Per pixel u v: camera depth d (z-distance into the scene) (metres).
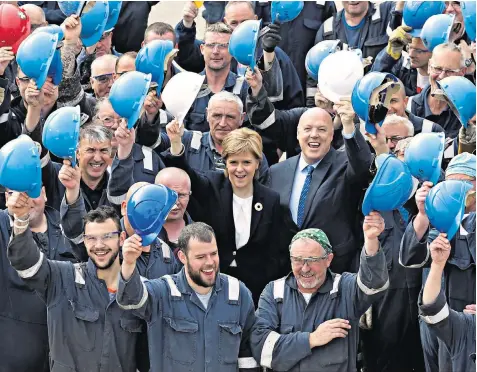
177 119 15.59
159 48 15.77
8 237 14.52
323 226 15.57
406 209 15.21
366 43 19.44
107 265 13.88
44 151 15.30
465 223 14.72
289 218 15.67
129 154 15.11
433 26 17.73
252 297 15.41
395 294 15.14
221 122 16.28
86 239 13.88
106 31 18.97
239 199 15.46
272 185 16.03
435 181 14.25
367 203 13.65
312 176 15.78
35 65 15.12
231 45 16.25
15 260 13.59
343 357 13.98
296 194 15.87
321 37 19.67
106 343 13.92
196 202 15.48
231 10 18.83
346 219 15.62
